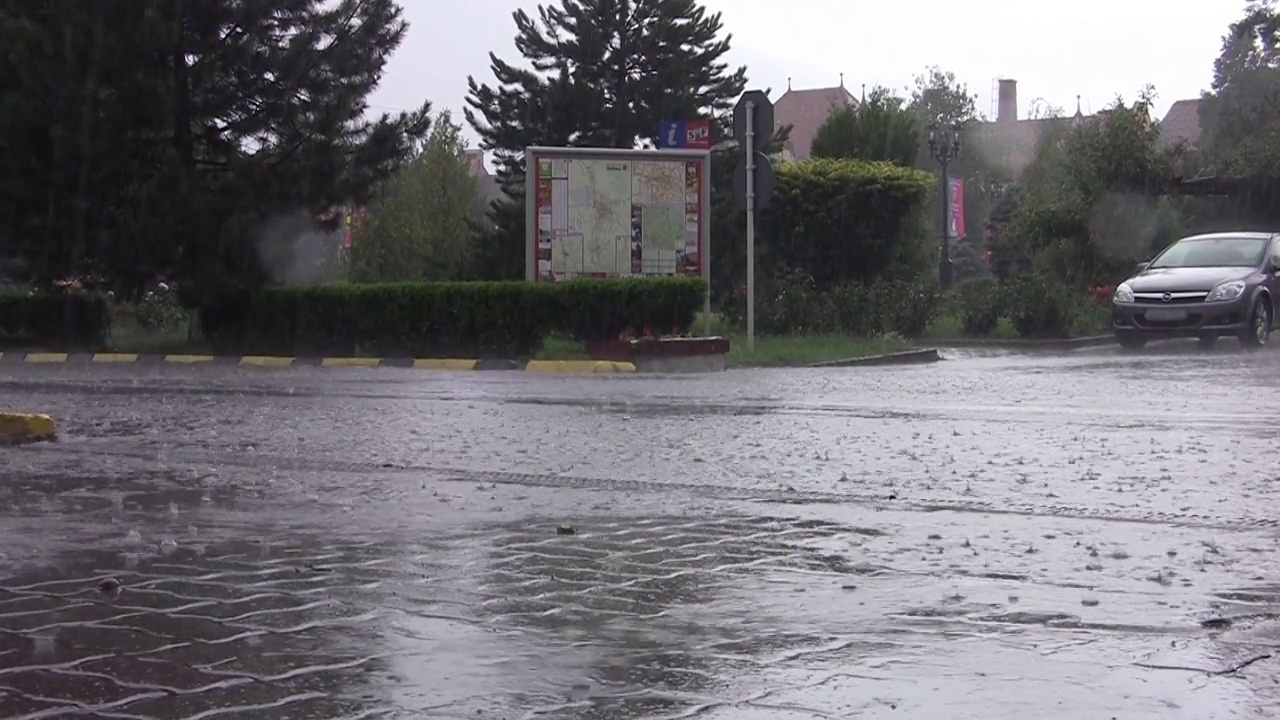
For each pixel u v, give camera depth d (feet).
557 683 13.12
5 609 16.25
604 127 137.59
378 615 15.93
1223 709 12.21
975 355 74.59
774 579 17.79
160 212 78.07
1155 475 26.55
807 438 33.30
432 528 21.66
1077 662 13.73
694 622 15.57
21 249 82.23
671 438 33.47
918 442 32.30
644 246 73.82
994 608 16.03
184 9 80.23
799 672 13.46
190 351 81.56
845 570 18.30
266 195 80.38
